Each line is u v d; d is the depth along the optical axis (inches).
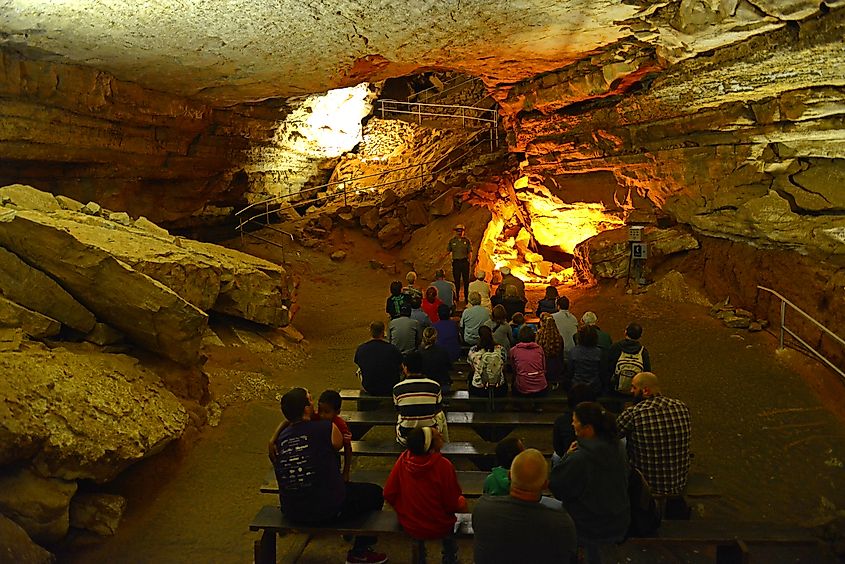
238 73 461.4
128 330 281.9
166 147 546.0
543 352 305.7
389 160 823.7
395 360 302.4
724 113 397.4
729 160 410.3
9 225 268.7
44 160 435.2
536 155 594.6
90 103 438.6
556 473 182.7
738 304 420.2
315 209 753.0
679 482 209.0
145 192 558.6
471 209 658.2
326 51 415.8
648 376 218.5
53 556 204.2
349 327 480.4
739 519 236.1
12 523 193.8
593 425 181.3
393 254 673.6
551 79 513.3
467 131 802.2
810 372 329.1
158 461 256.5
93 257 270.7
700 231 459.8
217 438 285.4
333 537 225.3
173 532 225.9
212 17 334.3
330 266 641.0
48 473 208.4
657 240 485.7
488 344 299.1
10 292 268.4
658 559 208.1
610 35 396.5
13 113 388.5
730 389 327.9
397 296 382.6
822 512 238.8
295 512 193.9
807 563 204.5
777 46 320.5
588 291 518.3
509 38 403.5
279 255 642.8
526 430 299.7
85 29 344.8
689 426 209.3
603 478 178.1
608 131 506.0
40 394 219.5
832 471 262.7
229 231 688.4
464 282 526.6
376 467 271.3
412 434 190.1
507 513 151.1
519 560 149.2
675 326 413.7
